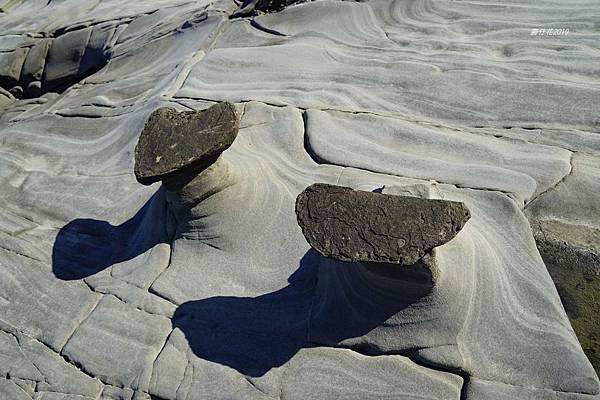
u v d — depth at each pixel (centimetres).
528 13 464
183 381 264
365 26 500
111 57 641
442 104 395
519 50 429
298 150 373
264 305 284
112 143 443
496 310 252
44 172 437
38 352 299
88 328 301
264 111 414
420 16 492
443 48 451
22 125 518
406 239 205
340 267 264
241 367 263
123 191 386
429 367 244
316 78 446
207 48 534
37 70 695
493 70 413
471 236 274
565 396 227
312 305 273
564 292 275
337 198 219
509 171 329
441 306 242
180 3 681
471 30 463
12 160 457
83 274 335
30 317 317
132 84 537
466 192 318
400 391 240
